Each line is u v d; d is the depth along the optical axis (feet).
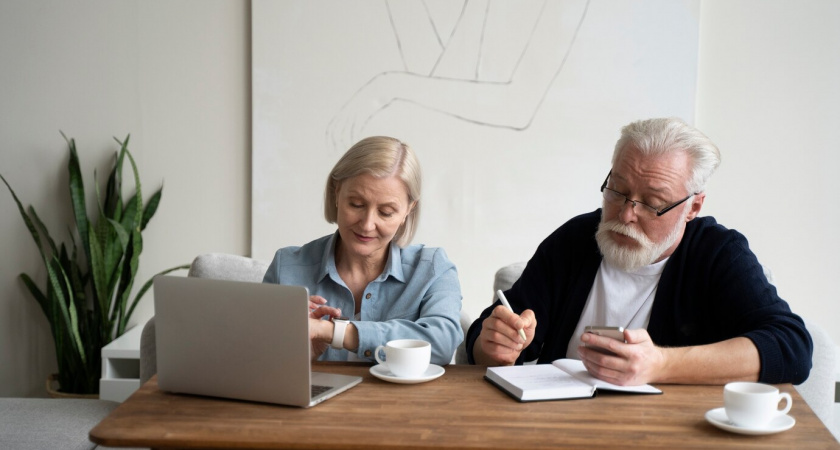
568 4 9.80
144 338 6.70
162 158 10.23
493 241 10.09
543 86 9.90
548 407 4.27
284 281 6.01
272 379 4.23
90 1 10.06
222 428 3.89
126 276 9.81
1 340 10.43
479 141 10.01
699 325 5.77
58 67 10.14
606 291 5.98
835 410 7.86
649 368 4.62
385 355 4.92
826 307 9.96
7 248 10.34
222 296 4.26
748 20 9.77
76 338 9.64
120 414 4.11
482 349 5.32
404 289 5.95
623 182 5.44
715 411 4.17
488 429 3.89
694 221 5.92
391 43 9.92
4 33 10.09
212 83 10.12
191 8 10.04
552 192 10.01
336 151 10.05
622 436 3.82
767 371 4.76
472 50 9.91
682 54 9.75
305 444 3.68
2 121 10.19
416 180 5.68
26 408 7.06
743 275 5.54
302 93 9.99
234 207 10.27
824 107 9.78
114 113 10.19
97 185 10.15
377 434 3.80
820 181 9.85
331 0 9.88
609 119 9.89
